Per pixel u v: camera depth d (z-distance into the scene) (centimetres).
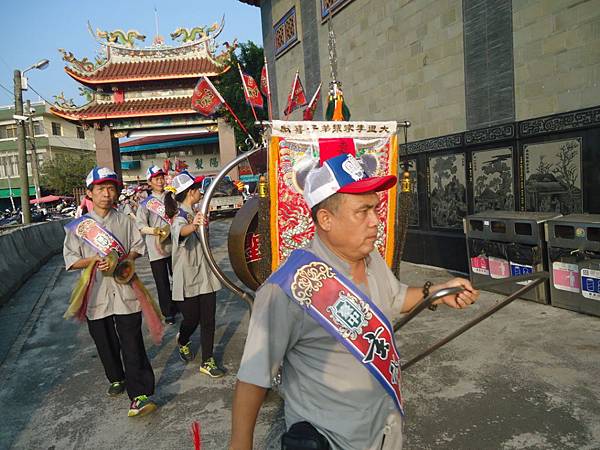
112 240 337
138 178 3369
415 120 719
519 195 561
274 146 287
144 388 337
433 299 156
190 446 292
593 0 465
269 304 147
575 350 377
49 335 545
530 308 486
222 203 2073
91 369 433
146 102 2038
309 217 297
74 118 1964
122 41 2036
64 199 3922
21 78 1529
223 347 466
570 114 495
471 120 618
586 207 489
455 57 632
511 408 303
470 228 569
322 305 147
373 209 153
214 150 3306
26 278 884
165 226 533
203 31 2041
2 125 4262
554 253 471
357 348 147
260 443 286
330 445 146
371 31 790
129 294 337
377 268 173
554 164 518
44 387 400
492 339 414
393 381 153
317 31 955
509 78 560
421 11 680
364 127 304
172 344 486
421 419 299
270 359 143
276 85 1180
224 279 318
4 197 4297
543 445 263
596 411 291
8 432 325
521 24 539
